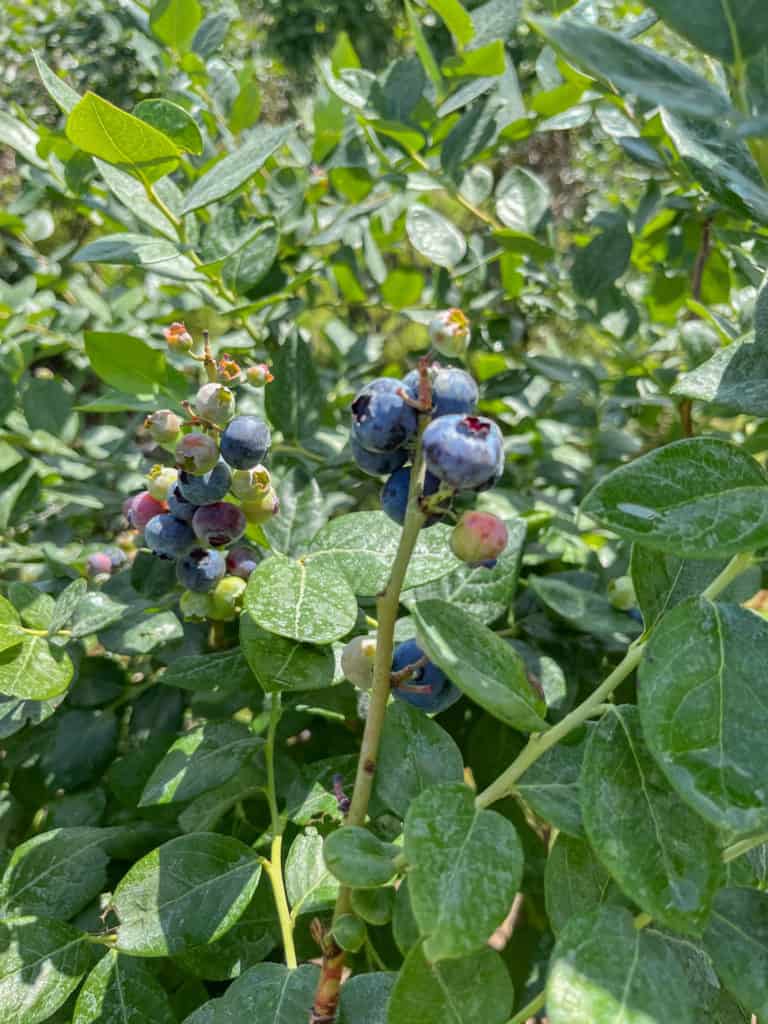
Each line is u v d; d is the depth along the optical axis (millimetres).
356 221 486
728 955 157
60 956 247
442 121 414
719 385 184
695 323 338
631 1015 138
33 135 455
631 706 161
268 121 1267
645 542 147
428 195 560
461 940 141
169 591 319
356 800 176
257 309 354
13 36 1011
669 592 179
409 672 179
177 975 316
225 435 240
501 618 361
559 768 173
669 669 145
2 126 446
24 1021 235
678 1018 139
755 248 368
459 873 148
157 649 345
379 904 176
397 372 542
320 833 254
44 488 402
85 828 290
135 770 320
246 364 445
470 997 157
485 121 395
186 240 330
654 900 142
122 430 454
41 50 1006
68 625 293
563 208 911
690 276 481
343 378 512
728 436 436
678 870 145
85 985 238
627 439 456
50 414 406
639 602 178
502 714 157
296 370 361
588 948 145
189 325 532
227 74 500
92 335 311
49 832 285
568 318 460
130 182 323
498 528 161
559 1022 136
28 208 535
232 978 262
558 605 301
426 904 143
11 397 379
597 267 410
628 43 128
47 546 358
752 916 161
